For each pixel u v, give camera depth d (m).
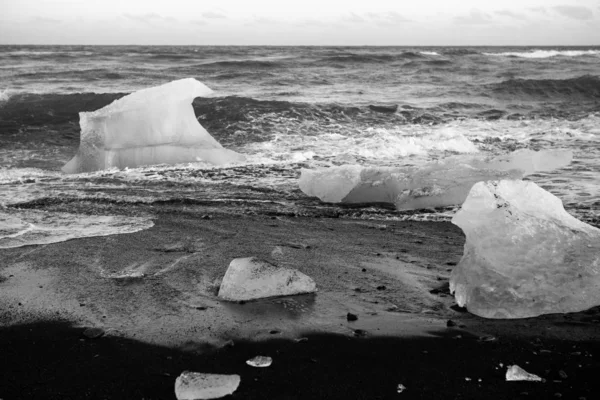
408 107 12.12
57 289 3.30
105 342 2.69
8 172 6.91
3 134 9.33
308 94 14.99
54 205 5.25
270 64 23.17
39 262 3.72
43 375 2.41
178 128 7.45
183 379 2.28
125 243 4.14
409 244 4.22
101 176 6.67
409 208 5.32
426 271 3.64
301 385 2.34
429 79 19.44
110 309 3.04
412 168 5.94
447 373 2.44
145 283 3.39
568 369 2.46
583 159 7.26
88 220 4.75
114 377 2.39
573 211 4.87
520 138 8.97
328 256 3.91
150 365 2.49
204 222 4.75
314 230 4.57
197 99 11.96
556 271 3.08
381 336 2.77
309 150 8.13
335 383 2.36
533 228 3.22
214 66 22.84
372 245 4.18
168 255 3.89
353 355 2.59
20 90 15.41
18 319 2.92
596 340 2.71
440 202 5.40
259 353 2.60
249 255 3.91
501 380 2.38
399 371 2.46
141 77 19.14
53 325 2.86
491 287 3.04
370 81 18.66
